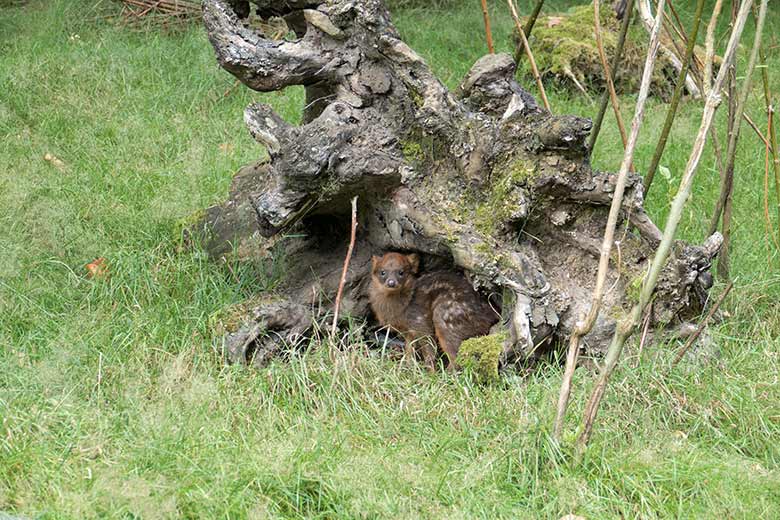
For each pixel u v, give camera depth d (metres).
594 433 5.34
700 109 10.09
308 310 6.28
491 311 6.40
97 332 6.11
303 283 6.67
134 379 5.71
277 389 5.71
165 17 11.36
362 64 6.18
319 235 6.82
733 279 7.05
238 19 6.19
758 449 5.43
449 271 6.65
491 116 6.55
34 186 7.84
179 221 7.31
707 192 8.41
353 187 6.07
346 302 6.63
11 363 5.77
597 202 6.09
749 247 7.52
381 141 6.07
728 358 6.20
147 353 5.95
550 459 5.02
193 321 6.25
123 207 7.80
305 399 5.64
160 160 8.84
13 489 4.68
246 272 6.75
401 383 5.83
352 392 5.71
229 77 10.12
